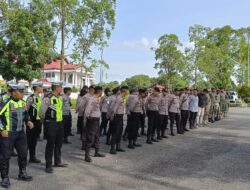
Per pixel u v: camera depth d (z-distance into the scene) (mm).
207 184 7785
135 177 8148
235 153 11375
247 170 9156
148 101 12969
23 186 7211
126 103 12211
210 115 21078
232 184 7859
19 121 7355
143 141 13383
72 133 15133
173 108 15062
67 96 12391
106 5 26422
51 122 8344
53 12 26500
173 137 14672
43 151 10852
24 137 7590
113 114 10836
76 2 25828
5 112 7188
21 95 7441
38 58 31125
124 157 10344
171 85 50531
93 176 8148
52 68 57500
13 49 30531
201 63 44656
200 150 11773
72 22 26141
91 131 9648
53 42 30031
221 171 8984
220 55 49906
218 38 59719
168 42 51781
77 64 28516
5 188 7035
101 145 12367
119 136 11141
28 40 29656
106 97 14180
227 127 18812
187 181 7965
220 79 52719
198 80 45125
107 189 7145
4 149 7148
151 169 8953
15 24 29844
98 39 27469
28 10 30031
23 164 7629
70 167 8945
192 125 17812
